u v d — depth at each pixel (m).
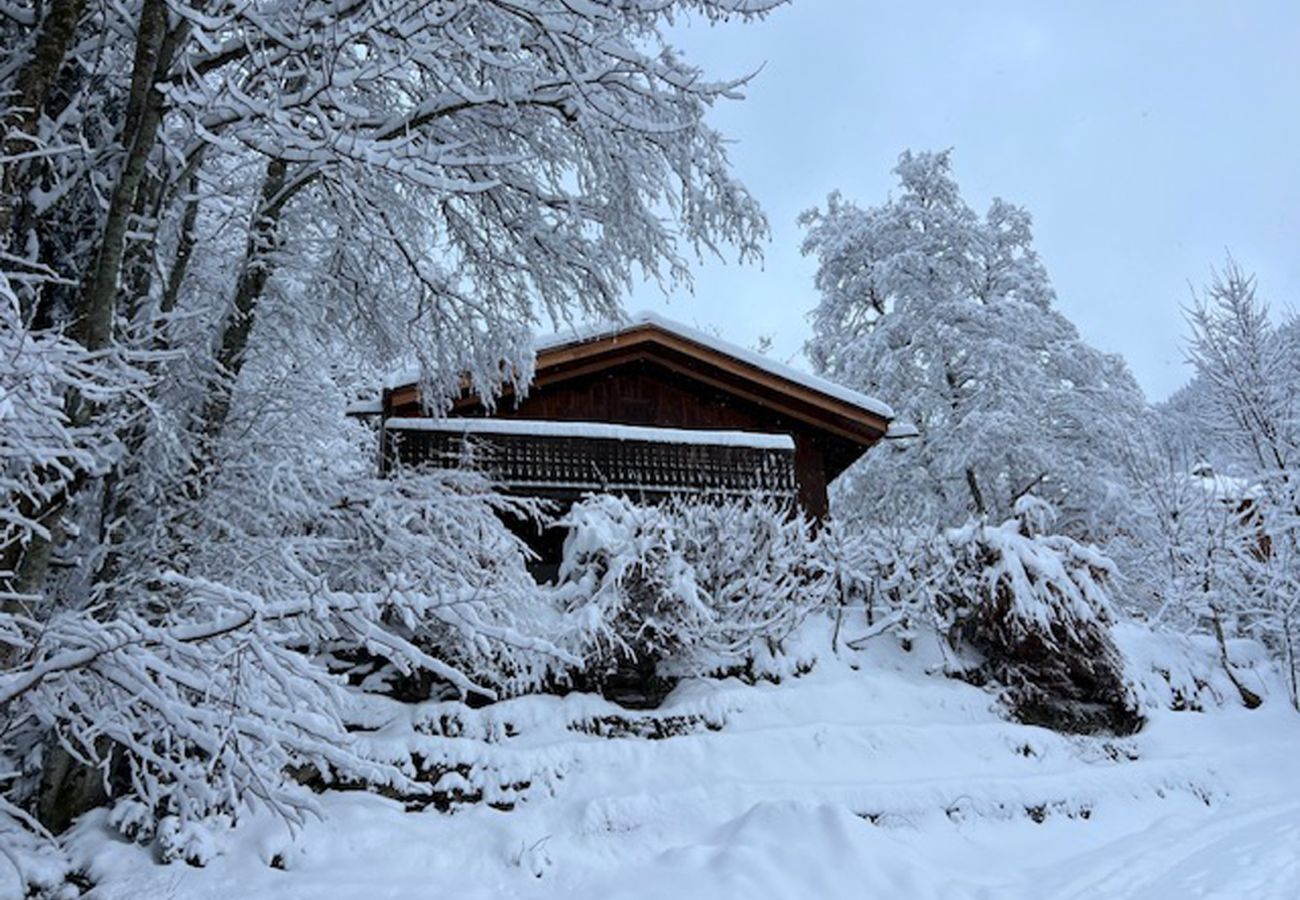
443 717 6.55
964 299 21.03
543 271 7.38
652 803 5.96
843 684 8.04
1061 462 19.20
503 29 5.62
